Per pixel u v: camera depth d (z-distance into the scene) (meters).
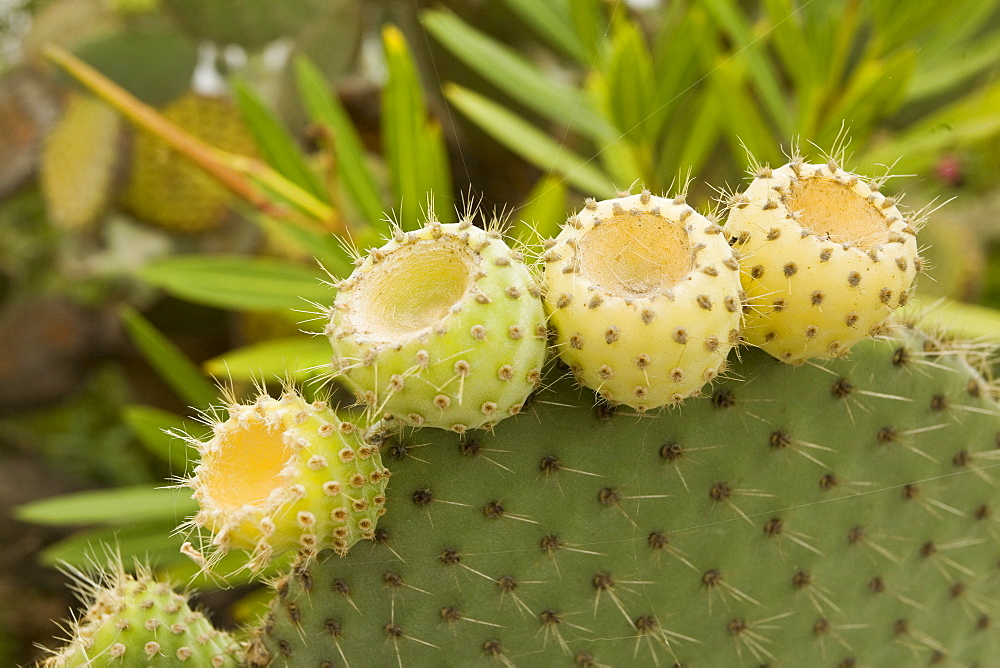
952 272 1.00
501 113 0.91
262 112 0.84
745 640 0.57
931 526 0.59
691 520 0.56
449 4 1.03
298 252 1.12
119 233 1.14
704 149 0.91
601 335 0.51
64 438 1.24
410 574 0.54
